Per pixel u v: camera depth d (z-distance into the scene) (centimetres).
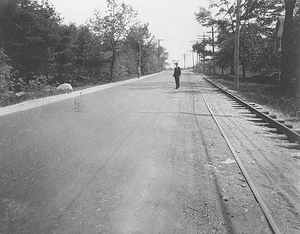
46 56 2945
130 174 431
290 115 1072
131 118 904
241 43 3441
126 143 607
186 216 308
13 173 437
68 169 453
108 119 888
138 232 278
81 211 320
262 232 277
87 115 965
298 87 1911
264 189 378
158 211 319
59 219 304
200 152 543
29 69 2888
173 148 570
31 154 532
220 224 291
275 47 3102
